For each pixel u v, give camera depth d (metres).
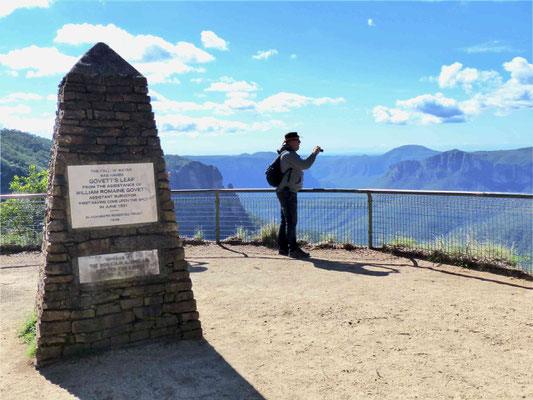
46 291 3.77
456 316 4.86
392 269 7.05
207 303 5.52
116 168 3.98
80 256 3.86
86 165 3.88
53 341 3.79
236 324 4.75
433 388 3.30
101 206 3.94
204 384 3.42
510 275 6.55
